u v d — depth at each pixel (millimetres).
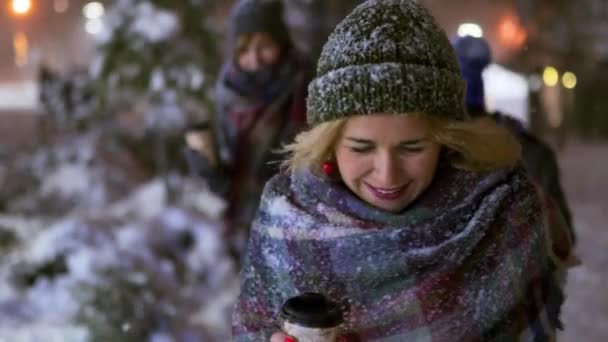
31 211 7328
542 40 15523
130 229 5539
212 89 8023
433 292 1601
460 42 2898
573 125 14734
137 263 4934
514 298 1616
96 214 6512
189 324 4492
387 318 1622
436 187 1675
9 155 9547
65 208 7441
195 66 8047
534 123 8500
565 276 1879
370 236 1629
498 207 1640
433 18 1694
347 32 1646
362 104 1576
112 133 8758
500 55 16375
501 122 2832
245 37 3686
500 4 19984
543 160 2752
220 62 8234
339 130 1640
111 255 4828
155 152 8586
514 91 12758
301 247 1688
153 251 5402
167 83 8016
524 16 16078
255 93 3658
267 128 3635
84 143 8711
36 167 8555
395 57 1597
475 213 1638
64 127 9391
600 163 11977
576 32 15672
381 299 1628
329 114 1619
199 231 5723
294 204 1749
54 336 3850
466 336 1599
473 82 2875
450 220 1638
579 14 15922
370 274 1623
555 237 1854
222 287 5188
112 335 3910
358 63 1605
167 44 8039
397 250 1617
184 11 8133
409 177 1626
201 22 8188
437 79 1598
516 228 1637
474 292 1608
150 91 8008
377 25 1621
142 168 8594
